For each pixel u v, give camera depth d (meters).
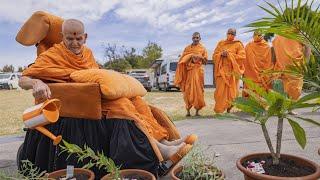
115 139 2.91
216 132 5.74
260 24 2.24
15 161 4.11
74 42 3.30
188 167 2.47
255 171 2.26
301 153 4.14
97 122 3.01
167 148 3.05
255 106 2.26
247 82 2.31
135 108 3.27
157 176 3.03
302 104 2.14
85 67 3.39
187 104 8.35
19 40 3.53
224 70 8.00
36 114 2.50
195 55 8.23
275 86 2.41
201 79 8.34
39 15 3.52
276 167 2.32
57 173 2.62
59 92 2.96
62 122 3.01
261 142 4.84
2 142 5.34
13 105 13.09
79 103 2.95
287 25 2.20
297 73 2.38
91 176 2.47
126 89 3.18
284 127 5.99
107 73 3.09
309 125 6.12
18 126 7.31
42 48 3.60
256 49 8.46
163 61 25.50
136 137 2.95
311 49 2.24
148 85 23.50
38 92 2.84
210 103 12.20
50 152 3.04
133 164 2.85
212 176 2.37
